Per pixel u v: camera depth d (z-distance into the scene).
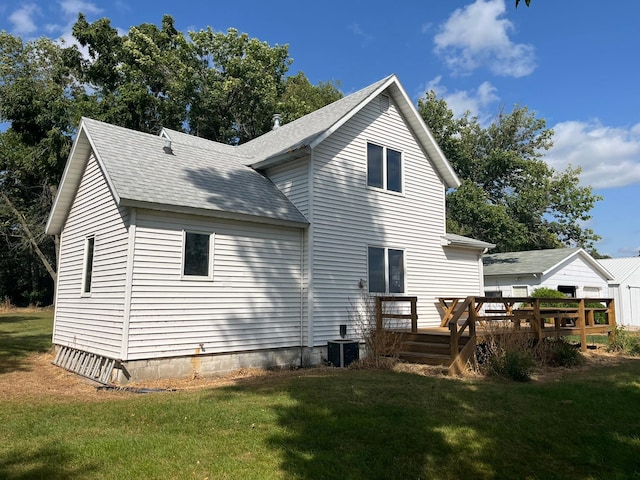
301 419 6.54
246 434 5.93
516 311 12.15
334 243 13.00
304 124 16.27
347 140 13.74
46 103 27.25
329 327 12.59
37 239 35.69
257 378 10.08
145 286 9.77
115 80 29.53
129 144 12.25
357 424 6.34
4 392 8.68
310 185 12.66
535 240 33.78
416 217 15.48
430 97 32.81
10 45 32.69
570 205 32.00
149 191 10.03
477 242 17.47
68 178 12.91
